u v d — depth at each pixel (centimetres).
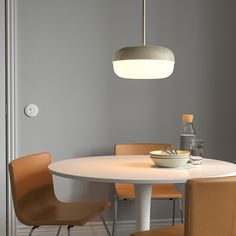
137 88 375
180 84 382
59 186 368
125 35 371
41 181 282
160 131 380
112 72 371
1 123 353
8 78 353
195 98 385
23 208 257
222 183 182
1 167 353
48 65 361
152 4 375
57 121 364
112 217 375
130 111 375
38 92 360
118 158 286
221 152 390
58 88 363
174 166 243
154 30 376
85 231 370
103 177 213
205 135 388
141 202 253
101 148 371
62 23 362
